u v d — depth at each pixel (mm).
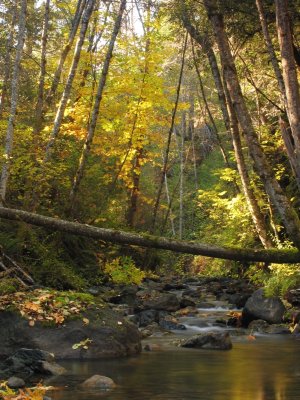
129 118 16328
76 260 14125
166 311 11156
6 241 11320
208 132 40375
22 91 20109
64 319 6871
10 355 6465
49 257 12047
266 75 16391
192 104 34562
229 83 7863
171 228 35000
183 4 14727
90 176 16078
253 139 7465
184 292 14781
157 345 7617
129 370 5977
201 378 5594
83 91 15438
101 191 17234
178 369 6023
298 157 6859
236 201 16047
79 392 4996
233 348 7477
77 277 12375
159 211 30984
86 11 13789
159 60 15609
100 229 7285
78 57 13617
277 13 7137
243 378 5605
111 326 7004
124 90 15469
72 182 15539
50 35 21547
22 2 12664
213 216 19422
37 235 12602
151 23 15570
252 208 14258
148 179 29547
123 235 7191
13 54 19781
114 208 20312
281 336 8578
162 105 16031
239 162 14305
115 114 15812
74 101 16688
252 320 9578
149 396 4863
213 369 6062
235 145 14273
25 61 19516
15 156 13492
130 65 15539
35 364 5828
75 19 15055
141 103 15664
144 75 15336
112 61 15969
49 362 6004
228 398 4809
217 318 10406
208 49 15664
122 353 6848
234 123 14234
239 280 17391
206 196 17406
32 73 20984
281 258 6805
